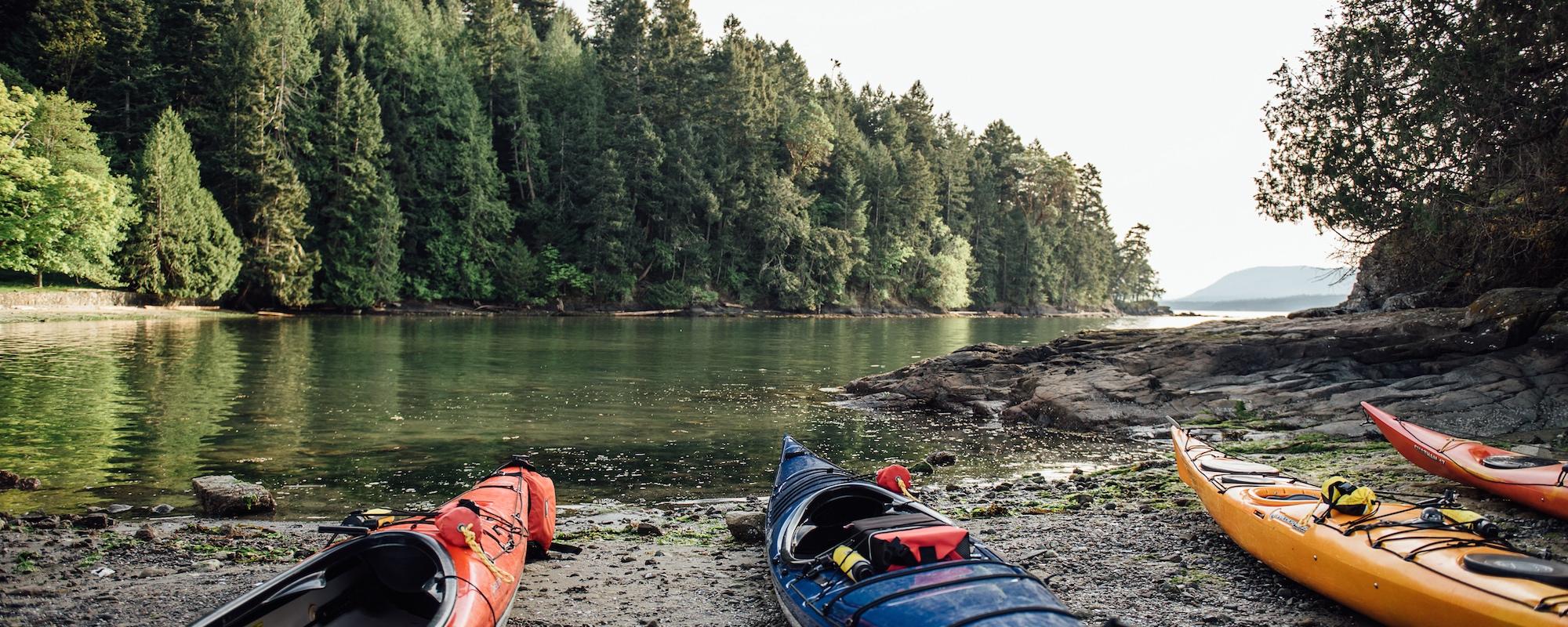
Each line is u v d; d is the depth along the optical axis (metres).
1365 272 24.28
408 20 70.44
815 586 5.63
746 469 13.29
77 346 28.20
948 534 5.55
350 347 32.28
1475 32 16.19
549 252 71.19
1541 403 13.53
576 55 87.56
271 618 4.96
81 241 43.12
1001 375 21.80
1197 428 15.62
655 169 75.00
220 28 58.28
